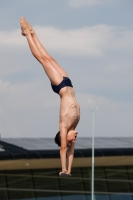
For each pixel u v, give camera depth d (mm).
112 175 112500
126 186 113125
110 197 110938
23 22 25828
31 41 25672
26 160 93188
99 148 102000
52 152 95125
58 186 105625
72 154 24844
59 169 106062
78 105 24750
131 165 114625
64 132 24297
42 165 100375
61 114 24469
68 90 24656
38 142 102062
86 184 109312
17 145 98250
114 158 103500
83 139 109062
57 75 24750
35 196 103000
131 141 110938
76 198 107375
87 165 108750
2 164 95125
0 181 100625
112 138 112688
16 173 102250
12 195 100938
